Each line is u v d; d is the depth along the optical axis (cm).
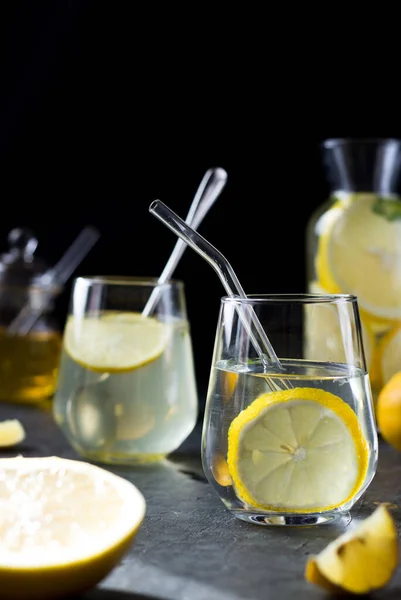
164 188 127
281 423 60
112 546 51
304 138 120
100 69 127
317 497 61
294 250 122
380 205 87
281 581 55
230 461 61
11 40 129
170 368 73
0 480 57
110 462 76
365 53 117
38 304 96
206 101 124
